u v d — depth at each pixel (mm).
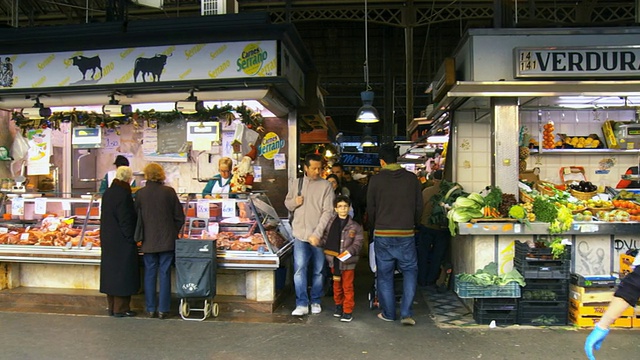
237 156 6914
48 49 6090
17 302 5875
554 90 5352
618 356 4184
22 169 7086
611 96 5570
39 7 17203
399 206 5105
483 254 5262
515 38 5754
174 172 7387
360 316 5461
